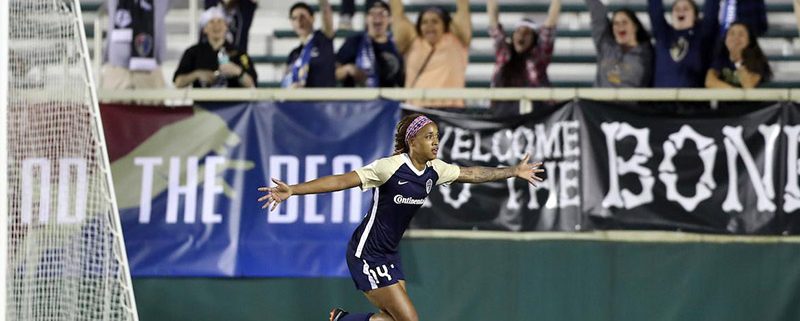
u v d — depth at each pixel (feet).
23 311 80.38
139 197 122.83
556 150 121.49
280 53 139.85
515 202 122.01
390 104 122.83
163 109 123.65
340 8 137.80
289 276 122.01
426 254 123.03
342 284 123.03
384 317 88.63
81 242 82.28
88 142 82.58
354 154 122.52
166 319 123.13
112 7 127.54
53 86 82.74
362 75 127.44
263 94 124.06
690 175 120.37
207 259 122.21
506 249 122.72
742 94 120.47
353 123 122.93
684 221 120.16
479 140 121.80
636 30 125.18
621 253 122.11
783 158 120.06
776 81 133.49
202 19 127.34
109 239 82.23
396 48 127.85
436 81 126.72
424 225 122.83
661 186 120.57
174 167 123.13
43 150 81.97
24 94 82.07
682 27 124.98
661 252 121.90
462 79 127.03
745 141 120.26
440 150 122.01
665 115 121.08
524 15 140.46
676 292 121.60
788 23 138.62
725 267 121.29
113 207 81.30
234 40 127.65
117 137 123.24
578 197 120.98
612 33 125.49
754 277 120.98
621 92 121.80
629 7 137.49
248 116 123.54
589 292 122.01
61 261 81.97
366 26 128.26
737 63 123.85
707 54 124.36
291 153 122.93
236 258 122.01
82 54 82.53
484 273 122.62
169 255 122.11
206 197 123.03
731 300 121.08
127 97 123.75
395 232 84.64
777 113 120.26
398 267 86.17
